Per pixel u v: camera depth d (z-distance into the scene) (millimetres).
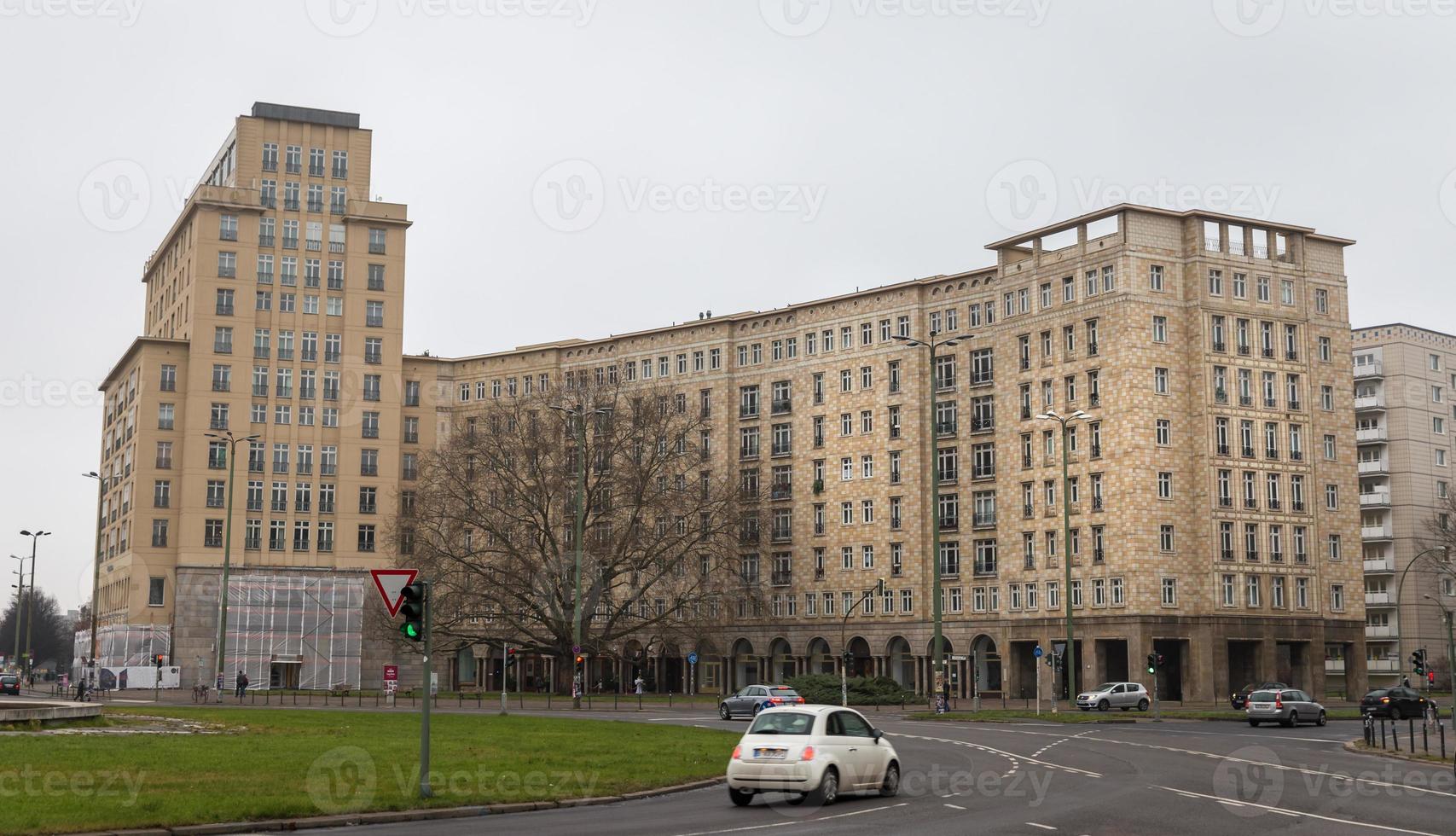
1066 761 38375
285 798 23969
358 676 116062
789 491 113625
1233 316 95750
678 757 36531
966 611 102000
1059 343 97000
